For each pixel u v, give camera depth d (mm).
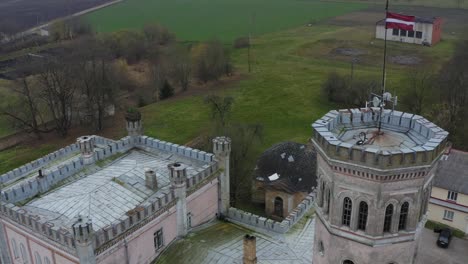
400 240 33688
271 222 54594
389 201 32438
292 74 178000
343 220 34406
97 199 48312
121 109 149250
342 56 196625
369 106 40000
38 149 122812
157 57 184000
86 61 143000
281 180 81500
